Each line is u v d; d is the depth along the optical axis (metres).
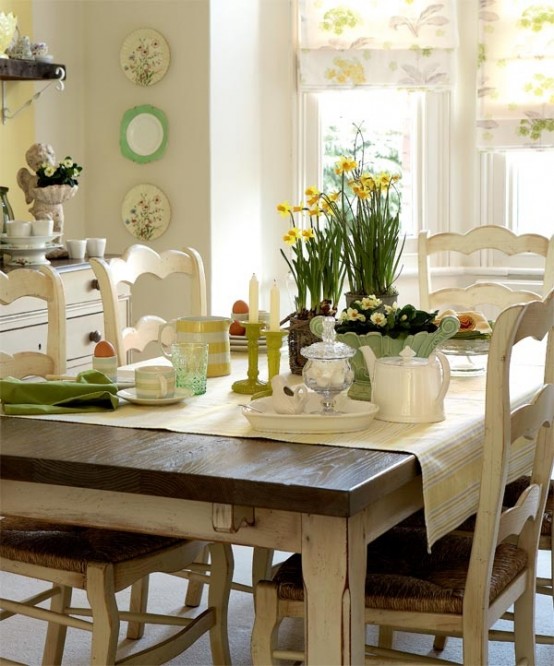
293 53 4.98
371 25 4.89
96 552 2.10
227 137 4.80
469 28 4.98
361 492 1.67
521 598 2.24
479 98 4.88
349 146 5.11
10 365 2.67
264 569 2.78
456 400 2.39
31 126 4.64
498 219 5.07
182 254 3.22
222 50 4.73
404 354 2.18
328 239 2.66
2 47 4.09
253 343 2.46
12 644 2.84
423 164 5.08
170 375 2.35
